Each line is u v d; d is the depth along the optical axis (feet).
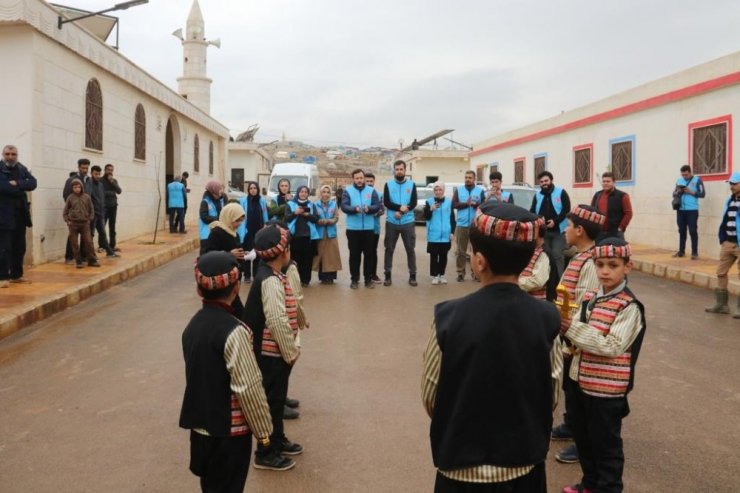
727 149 43.98
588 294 12.37
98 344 24.29
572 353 11.96
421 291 36.04
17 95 37.91
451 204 38.17
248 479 13.33
